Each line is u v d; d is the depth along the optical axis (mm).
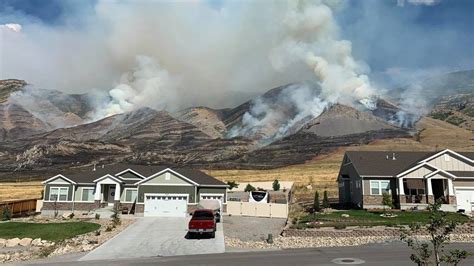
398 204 40875
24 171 144750
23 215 44500
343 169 51656
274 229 32406
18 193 80562
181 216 40781
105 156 194750
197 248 24188
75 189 45312
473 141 149875
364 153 48125
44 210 44625
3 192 82375
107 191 47719
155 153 192125
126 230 31156
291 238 27203
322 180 87938
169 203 41250
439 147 139625
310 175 100250
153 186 41531
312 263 18641
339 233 27703
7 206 41125
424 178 40438
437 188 42406
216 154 187375
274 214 40375
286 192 69250
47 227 32562
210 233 29031
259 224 35219
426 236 26156
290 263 18766
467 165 41750
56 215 42656
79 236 28484
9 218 39250
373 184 42406
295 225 32188
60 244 25672
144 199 41219
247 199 57688
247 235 29594
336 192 67500
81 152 199250
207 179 44500
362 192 42500
